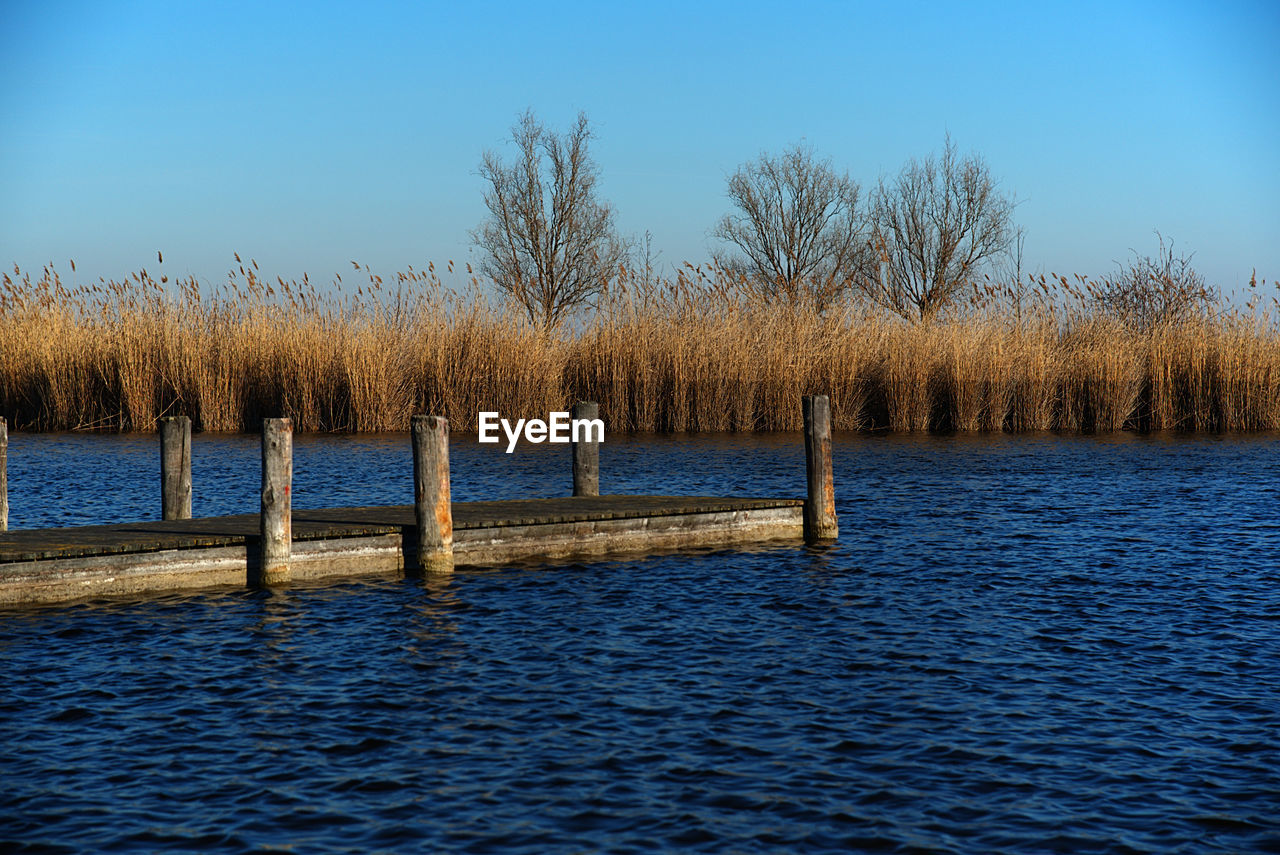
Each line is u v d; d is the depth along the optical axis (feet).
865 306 102.58
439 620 33.65
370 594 36.83
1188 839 19.63
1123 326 103.35
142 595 36.06
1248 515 53.36
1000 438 94.17
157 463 75.41
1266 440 91.50
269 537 37.55
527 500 48.44
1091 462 76.48
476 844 19.42
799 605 35.68
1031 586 38.42
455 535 41.01
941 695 26.81
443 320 99.14
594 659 29.76
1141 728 24.66
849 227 173.58
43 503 57.62
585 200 168.66
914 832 19.85
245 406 98.84
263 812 20.58
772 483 65.46
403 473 70.38
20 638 31.19
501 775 22.20
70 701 26.27
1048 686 27.48
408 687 27.43
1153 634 32.19
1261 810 20.70
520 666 29.14
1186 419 99.60
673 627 33.01
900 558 43.21
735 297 101.71
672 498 49.55
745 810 20.67
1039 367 99.19
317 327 98.99
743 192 174.50
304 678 28.07
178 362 99.04
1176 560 42.78
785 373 98.37
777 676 28.30
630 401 99.09
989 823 20.20
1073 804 20.94
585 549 43.60
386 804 20.92
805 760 22.90
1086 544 46.09
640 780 21.97
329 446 86.94
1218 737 24.12
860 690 27.22
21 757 23.03
